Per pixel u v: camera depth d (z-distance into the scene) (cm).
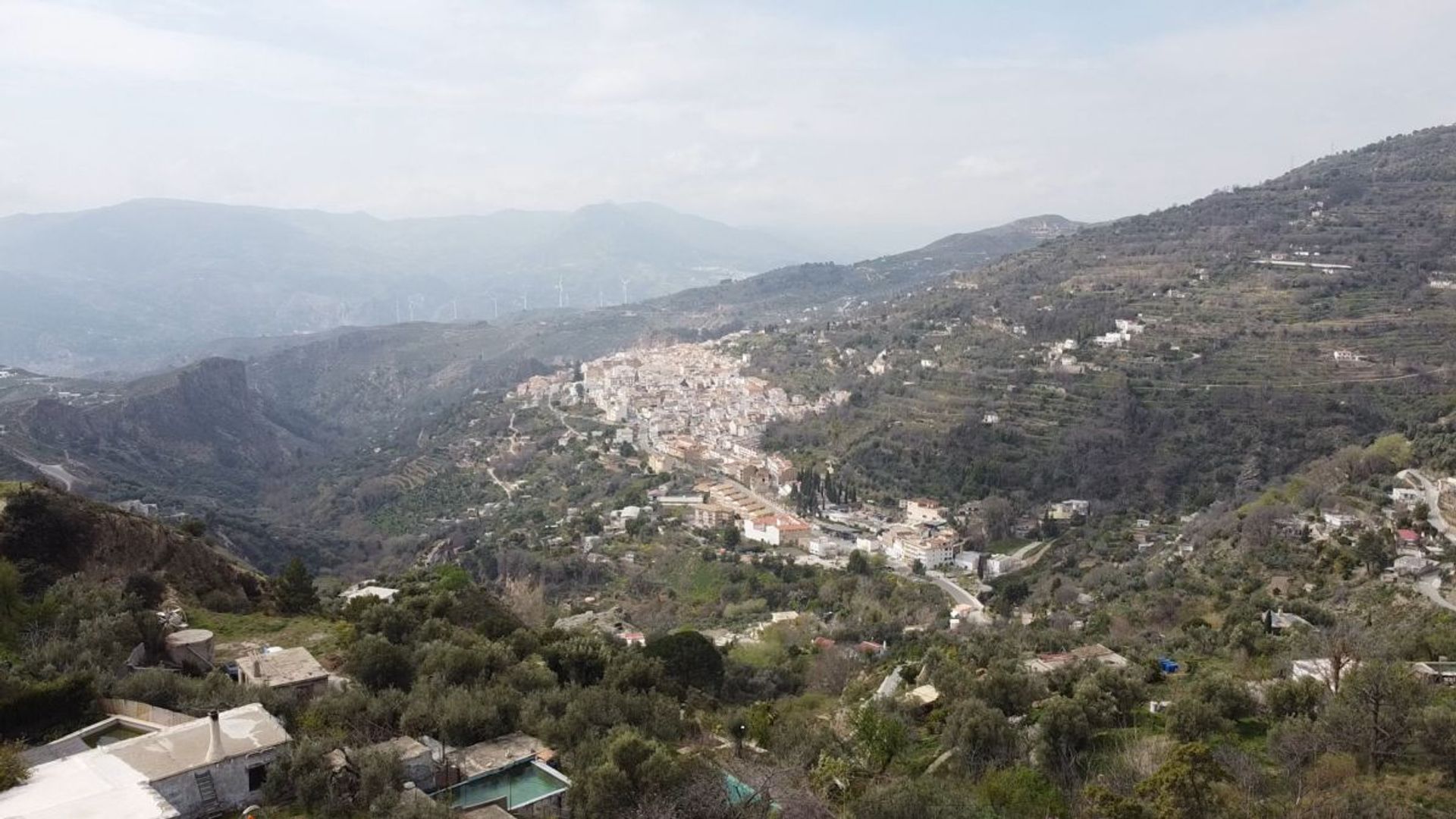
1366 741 3481
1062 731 3972
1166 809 2970
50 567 5088
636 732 3669
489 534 14700
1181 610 7544
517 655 5328
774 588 10850
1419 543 7475
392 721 3656
